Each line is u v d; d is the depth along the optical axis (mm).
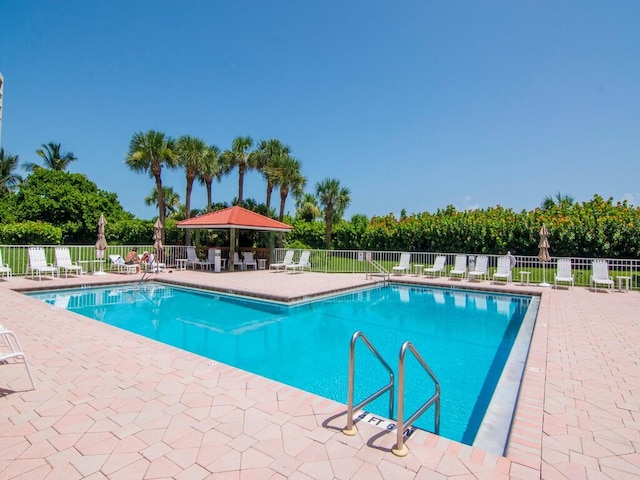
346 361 6133
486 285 13000
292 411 3371
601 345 5672
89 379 4109
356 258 17188
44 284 11227
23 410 3350
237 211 18078
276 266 17547
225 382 4055
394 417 4035
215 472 2461
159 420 3186
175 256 18672
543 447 2809
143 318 8984
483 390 4883
